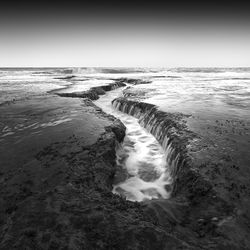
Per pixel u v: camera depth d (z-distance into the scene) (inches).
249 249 331.6
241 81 3154.5
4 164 629.9
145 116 1228.5
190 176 542.3
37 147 724.7
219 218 396.8
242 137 745.0
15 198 482.0
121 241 324.5
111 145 758.5
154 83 2810.0
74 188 458.3
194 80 3351.4
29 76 4697.3
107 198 455.8
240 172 531.8
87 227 349.7
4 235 341.7
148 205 444.5
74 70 7741.1
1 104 1413.6
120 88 2694.4
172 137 792.3
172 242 321.4
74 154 668.7
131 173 697.6
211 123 905.5
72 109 1221.7
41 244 319.9
